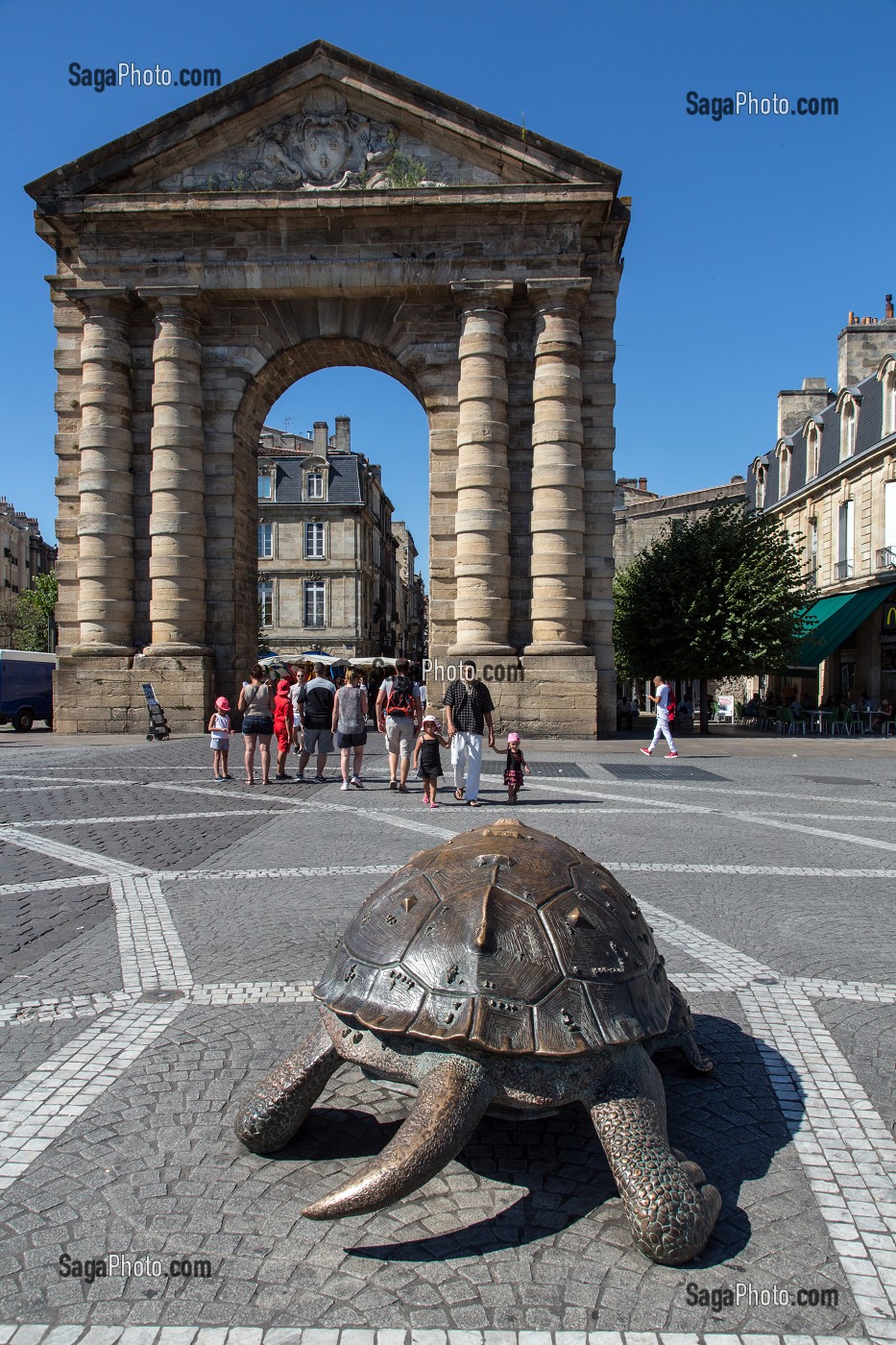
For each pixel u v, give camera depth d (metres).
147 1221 3.41
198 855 9.66
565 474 23.81
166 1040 4.99
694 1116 4.21
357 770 15.55
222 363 25.23
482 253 24.05
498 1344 2.82
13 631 67.19
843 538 37.91
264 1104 3.77
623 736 29.39
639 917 4.18
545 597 23.92
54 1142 3.95
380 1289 3.06
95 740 23.05
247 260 24.38
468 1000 3.38
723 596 31.31
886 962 6.43
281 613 56.91
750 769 18.64
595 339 24.95
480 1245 3.29
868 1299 3.04
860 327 38.94
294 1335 2.85
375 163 24.38
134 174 24.69
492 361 24.02
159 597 24.42
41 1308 2.97
